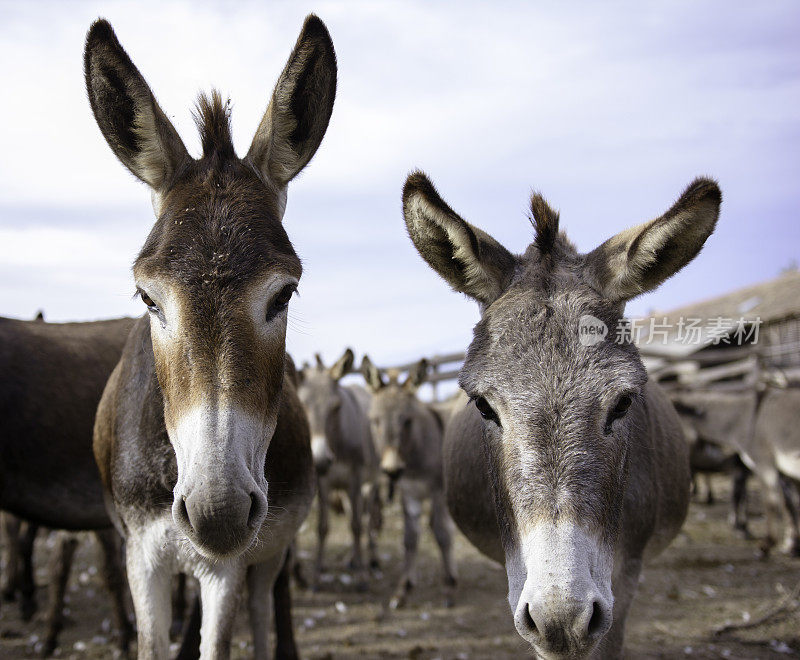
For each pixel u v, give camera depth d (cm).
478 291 246
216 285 207
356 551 739
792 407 847
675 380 1483
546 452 194
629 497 264
